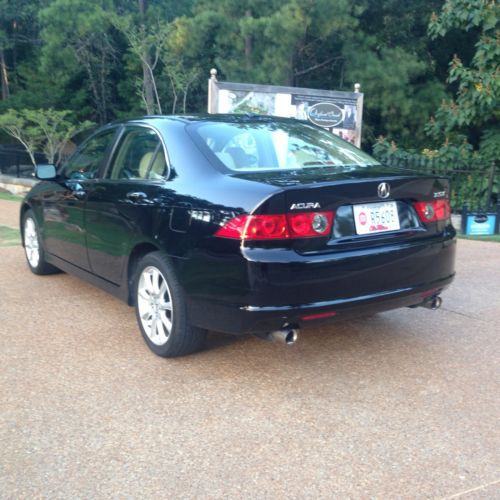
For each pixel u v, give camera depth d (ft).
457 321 16.40
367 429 10.61
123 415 11.07
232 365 13.30
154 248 13.79
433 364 13.44
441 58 55.77
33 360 13.53
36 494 8.81
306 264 11.25
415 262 12.67
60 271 21.15
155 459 9.68
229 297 11.53
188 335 12.87
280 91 36.04
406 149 51.83
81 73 69.67
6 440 10.21
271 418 10.98
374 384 12.40
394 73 48.80
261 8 49.96
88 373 12.87
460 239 29.99
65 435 10.37
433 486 9.01
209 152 13.17
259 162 13.34
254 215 11.13
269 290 11.16
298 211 11.27
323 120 36.96
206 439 10.27
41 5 71.05
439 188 13.42
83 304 17.70
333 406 11.44
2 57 79.92
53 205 18.30
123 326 15.84
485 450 9.97
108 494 8.82
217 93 35.22
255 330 11.51
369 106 50.31
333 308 11.66
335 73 56.24
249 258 11.12
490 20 37.42
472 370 13.14
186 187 12.74
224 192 11.83
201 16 50.52
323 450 9.95
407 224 12.85
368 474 9.30
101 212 15.29
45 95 67.56
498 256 25.22
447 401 11.67
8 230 31.07
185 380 12.53
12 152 61.57
